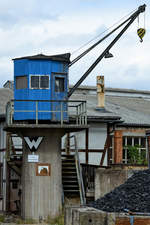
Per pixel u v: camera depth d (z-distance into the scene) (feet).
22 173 76.23
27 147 74.13
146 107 121.19
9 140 83.76
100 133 92.12
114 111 105.60
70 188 81.71
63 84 76.43
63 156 86.07
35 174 73.61
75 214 40.19
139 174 56.13
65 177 80.59
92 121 91.04
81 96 116.78
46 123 75.92
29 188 73.51
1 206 86.33
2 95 107.76
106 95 129.29
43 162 73.92
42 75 74.90
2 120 88.02
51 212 73.46
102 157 91.30
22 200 74.84
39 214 73.05
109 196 51.16
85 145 90.79
